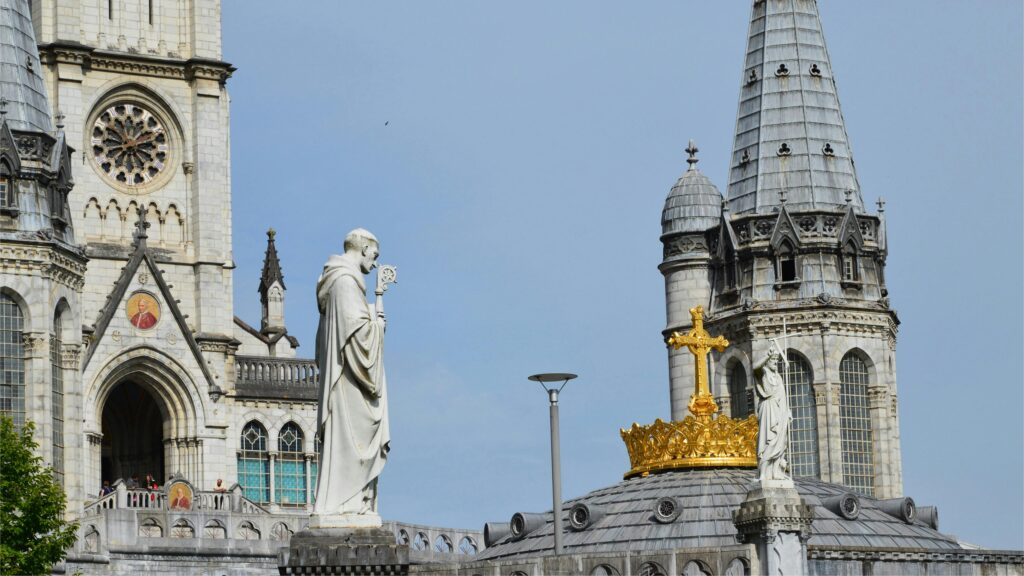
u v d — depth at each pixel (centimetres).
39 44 15075
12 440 8775
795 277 13900
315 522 4125
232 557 11519
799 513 5578
